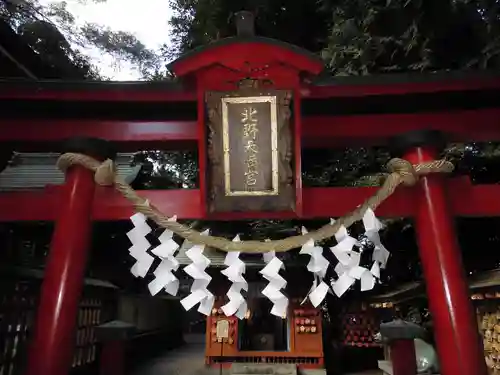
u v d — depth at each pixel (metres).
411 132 4.31
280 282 3.60
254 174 3.97
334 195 4.39
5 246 8.44
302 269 12.98
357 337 14.39
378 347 14.28
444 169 4.11
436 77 4.23
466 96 4.43
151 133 4.62
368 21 8.95
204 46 3.83
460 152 8.08
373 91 4.31
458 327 3.66
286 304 3.59
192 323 33.62
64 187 4.13
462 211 4.33
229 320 13.63
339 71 9.67
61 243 3.87
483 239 9.26
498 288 6.38
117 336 6.42
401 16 8.65
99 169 3.88
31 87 4.20
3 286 7.24
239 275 3.61
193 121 4.68
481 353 3.63
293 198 3.96
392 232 9.85
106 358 6.34
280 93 3.94
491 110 4.57
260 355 13.29
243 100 3.95
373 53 9.10
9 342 7.43
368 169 10.38
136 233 3.80
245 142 3.97
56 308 3.67
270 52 3.78
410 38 8.71
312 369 12.88
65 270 3.79
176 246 3.78
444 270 3.85
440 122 4.59
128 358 14.05
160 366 14.27
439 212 4.05
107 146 4.31
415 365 5.84
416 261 10.98
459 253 3.95
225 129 3.96
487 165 8.55
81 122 4.59
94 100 4.33
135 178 11.51
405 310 11.25
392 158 4.50
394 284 12.44
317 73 3.98
